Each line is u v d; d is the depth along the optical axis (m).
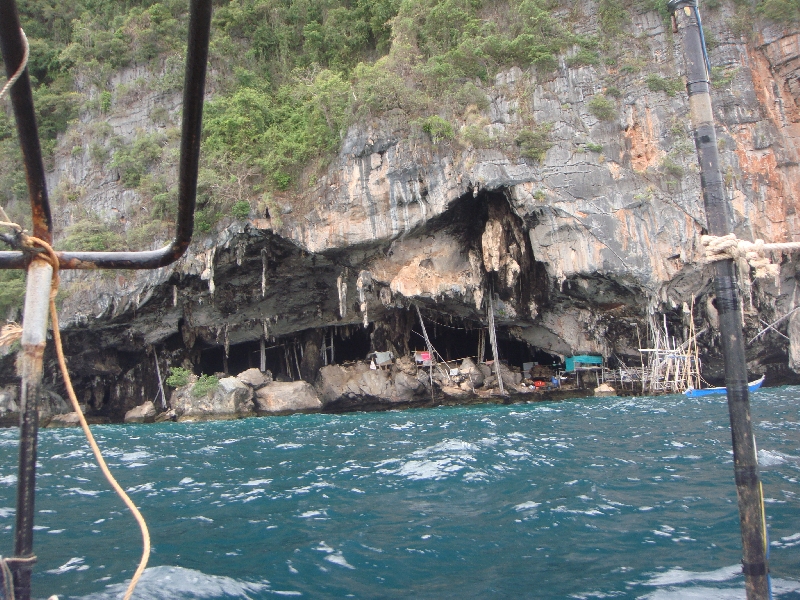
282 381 33.69
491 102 28.55
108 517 7.71
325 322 34.44
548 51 28.88
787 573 4.89
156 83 33.53
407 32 31.33
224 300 31.73
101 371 33.44
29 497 2.20
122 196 31.59
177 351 34.62
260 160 28.83
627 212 26.88
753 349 28.41
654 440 12.25
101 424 30.47
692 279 27.00
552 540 6.03
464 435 14.62
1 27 1.97
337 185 28.44
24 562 2.15
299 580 5.18
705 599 4.46
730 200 27.00
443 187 27.58
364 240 28.30
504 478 8.88
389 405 31.70
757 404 19.25
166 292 30.25
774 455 9.73
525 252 28.94
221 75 34.72
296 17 36.28
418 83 29.59
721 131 27.75
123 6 38.28
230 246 28.86
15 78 2.04
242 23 36.16
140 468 11.90
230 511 7.78
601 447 11.55
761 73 28.80
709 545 5.67
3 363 30.08
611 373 30.78
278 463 11.77
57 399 32.38
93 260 2.54
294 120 30.45
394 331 34.28
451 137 27.59
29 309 2.35
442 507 7.46
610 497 7.55
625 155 27.53
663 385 28.08
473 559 5.59
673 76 28.05
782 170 27.66
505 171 26.72
